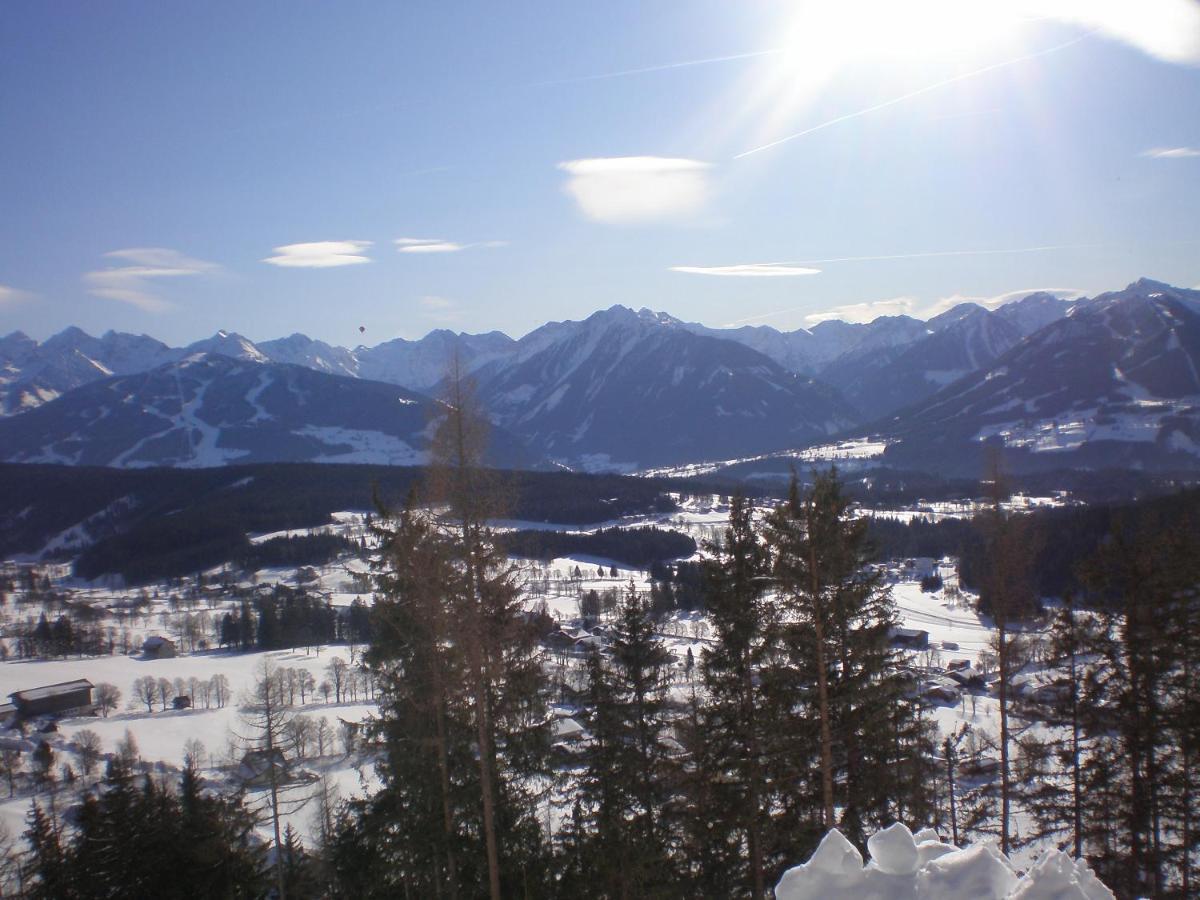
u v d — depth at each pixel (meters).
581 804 16.50
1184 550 16.20
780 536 14.30
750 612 14.98
